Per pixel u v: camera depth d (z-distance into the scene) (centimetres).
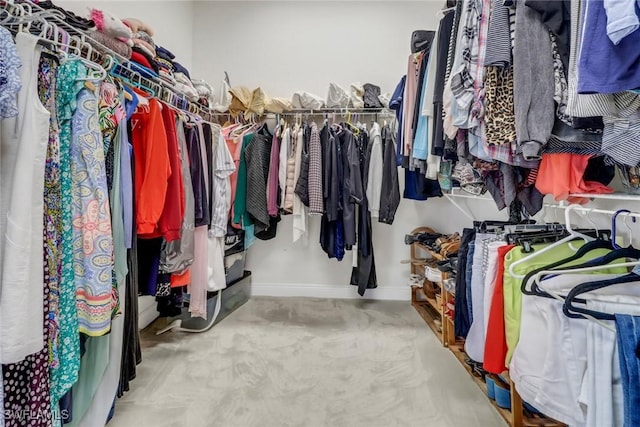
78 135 99
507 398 134
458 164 162
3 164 81
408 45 292
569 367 81
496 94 111
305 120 279
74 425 111
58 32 109
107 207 104
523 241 114
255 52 301
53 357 93
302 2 298
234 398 146
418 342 202
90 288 100
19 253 79
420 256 280
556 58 97
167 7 261
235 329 221
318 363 177
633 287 85
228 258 253
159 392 150
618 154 86
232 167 213
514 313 104
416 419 133
